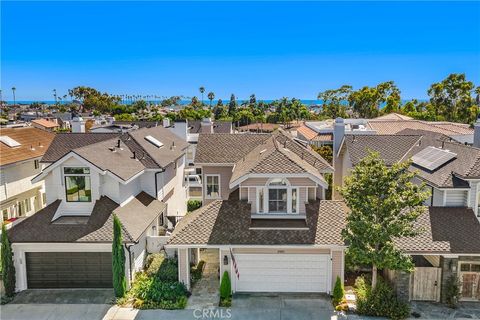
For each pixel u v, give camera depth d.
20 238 19.02
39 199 32.62
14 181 29.03
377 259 16.11
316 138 51.09
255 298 18.59
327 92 120.56
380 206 16.30
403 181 16.75
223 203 20.64
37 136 35.59
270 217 19.48
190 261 21.53
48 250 19.33
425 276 17.84
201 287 19.70
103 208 20.67
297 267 19.02
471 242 17.64
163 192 27.58
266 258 19.03
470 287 17.95
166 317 16.88
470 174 18.75
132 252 20.02
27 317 16.98
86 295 18.95
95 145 23.58
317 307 17.64
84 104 167.38
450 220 18.78
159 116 117.38
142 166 24.91
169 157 28.86
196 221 19.55
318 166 23.33
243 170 20.48
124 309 17.58
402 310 16.56
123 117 107.62
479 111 68.94
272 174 18.80
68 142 28.70
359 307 16.97
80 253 19.53
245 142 27.89
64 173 20.80
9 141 30.95
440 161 21.50
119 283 18.39
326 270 18.94
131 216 21.20
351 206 16.84
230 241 18.36
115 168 21.88
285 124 106.94
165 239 22.45
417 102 89.31
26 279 19.61
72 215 20.92
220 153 26.70
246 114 122.56
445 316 16.67
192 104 173.12
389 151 25.77
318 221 19.06
